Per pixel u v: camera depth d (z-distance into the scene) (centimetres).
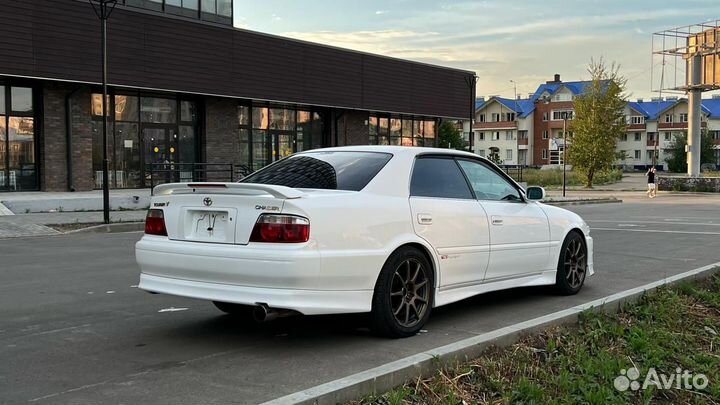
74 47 1931
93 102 2134
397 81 3058
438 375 421
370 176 534
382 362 463
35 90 2000
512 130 9131
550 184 4872
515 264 639
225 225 483
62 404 379
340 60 2778
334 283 474
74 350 495
